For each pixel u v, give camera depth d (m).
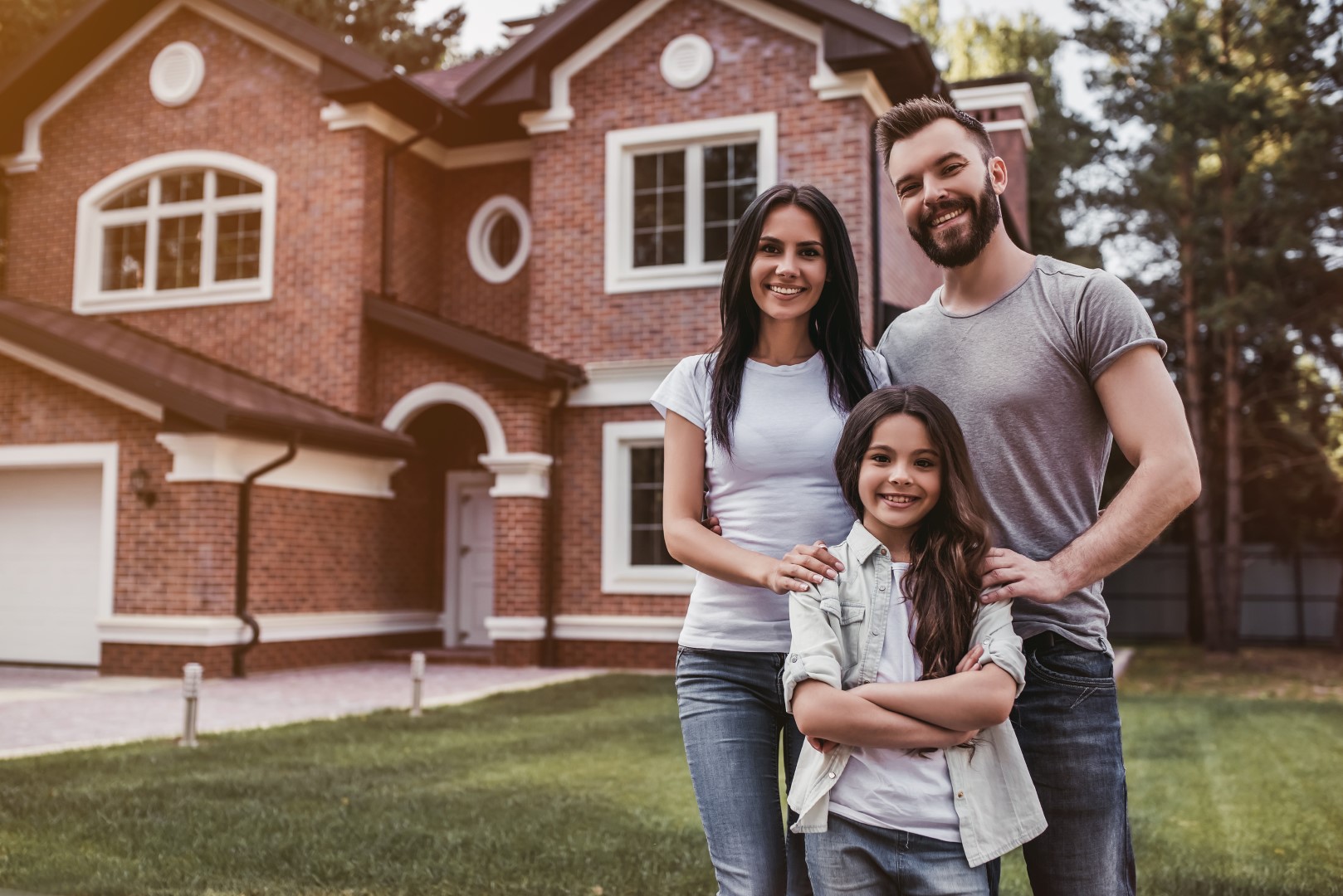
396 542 14.59
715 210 13.59
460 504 15.37
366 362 14.06
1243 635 22.48
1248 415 21.67
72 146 15.63
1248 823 5.55
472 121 14.59
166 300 14.89
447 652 13.91
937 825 2.35
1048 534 2.64
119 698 10.16
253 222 14.88
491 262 15.52
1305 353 20.88
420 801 5.80
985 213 2.64
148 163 15.19
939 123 2.68
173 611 11.80
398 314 13.81
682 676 2.71
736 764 2.56
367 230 14.23
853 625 2.46
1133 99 19.11
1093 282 2.58
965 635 2.39
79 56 15.48
